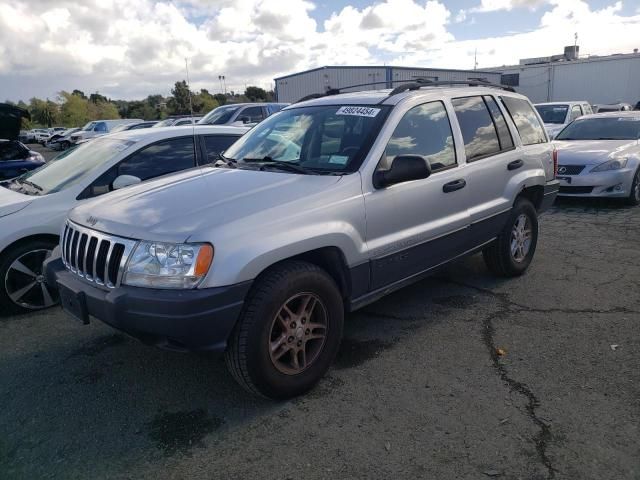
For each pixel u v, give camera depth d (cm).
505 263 513
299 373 324
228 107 1322
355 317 448
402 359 373
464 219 435
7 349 411
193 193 338
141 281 288
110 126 3067
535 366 357
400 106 395
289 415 311
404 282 400
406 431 292
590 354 370
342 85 3097
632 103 3334
